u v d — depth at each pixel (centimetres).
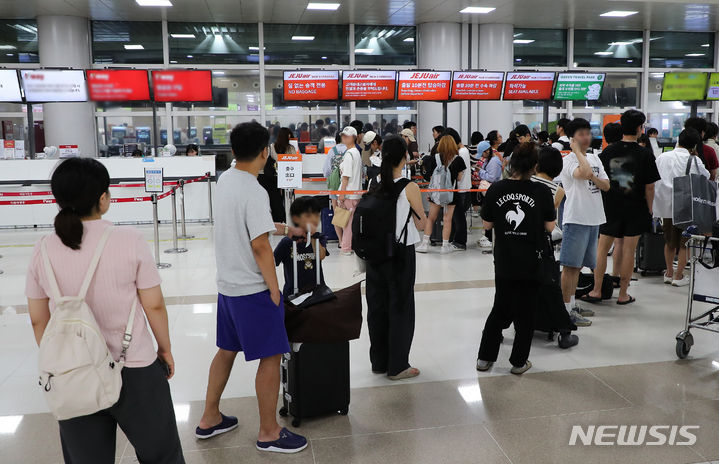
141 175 994
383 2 1104
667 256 574
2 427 300
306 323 287
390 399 329
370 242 335
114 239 186
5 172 948
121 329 188
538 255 342
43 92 948
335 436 289
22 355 401
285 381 309
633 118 473
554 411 313
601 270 512
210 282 595
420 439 286
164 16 1206
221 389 287
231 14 1195
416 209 338
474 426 298
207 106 1308
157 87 977
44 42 1180
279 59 1324
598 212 436
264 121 1331
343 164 695
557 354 397
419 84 1011
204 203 1022
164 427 198
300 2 1092
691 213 461
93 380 172
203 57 1295
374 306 357
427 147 1360
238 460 269
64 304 175
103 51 1256
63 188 182
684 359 385
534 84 1050
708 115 1521
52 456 272
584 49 1436
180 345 415
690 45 1483
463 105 1372
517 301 355
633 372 364
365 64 1353
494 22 1311
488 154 879
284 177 506
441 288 570
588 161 432
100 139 1275
